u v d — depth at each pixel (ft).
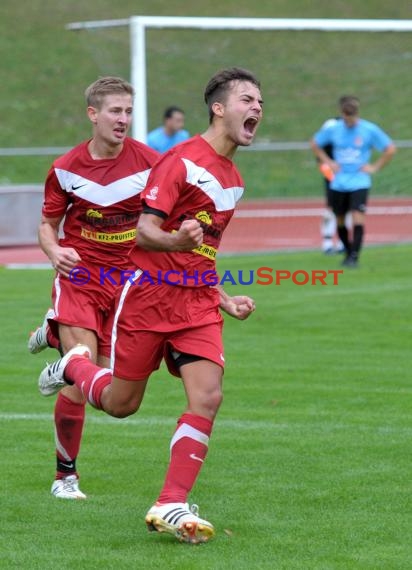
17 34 290.15
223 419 59.82
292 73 257.34
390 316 93.71
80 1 304.09
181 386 69.05
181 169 39.42
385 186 213.66
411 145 183.21
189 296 40.32
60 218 49.08
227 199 40.60
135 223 48.26
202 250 40.42
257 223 180.86
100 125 47.19
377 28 144.15
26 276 122.11
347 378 70.23
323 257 135.13
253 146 179.93
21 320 92.68
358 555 38.14
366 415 60.59
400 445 54.13
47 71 276.62
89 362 43.50
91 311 47.75
